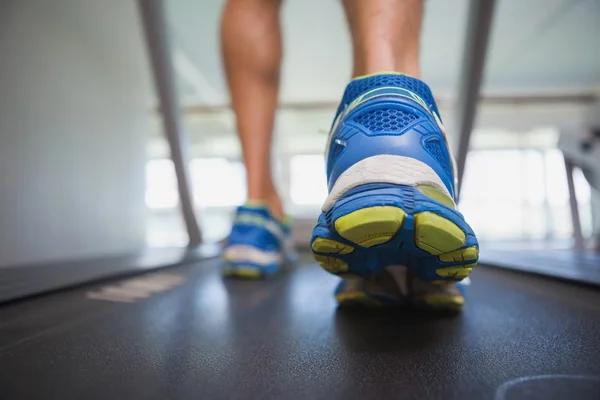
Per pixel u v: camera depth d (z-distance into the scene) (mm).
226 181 4605
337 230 476
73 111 2102
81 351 451
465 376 347
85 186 2189
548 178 5441
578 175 2264
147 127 3137
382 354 423
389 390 323
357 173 490
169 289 951
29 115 1736
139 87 2961
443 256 499
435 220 455
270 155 1229
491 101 4828
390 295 636
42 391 332
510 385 321
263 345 471
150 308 723
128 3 2340
